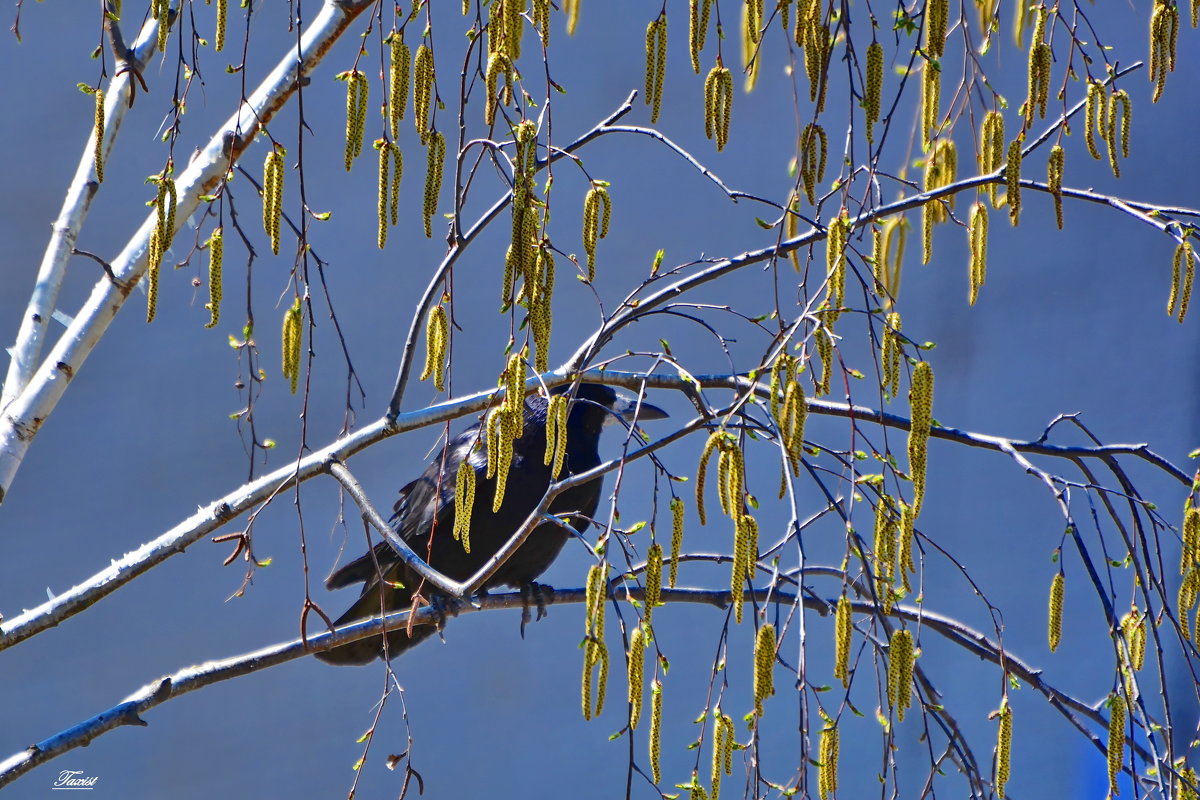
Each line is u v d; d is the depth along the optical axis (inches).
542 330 239.1
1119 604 805.9
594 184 249.4
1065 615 799.1
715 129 259.4
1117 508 824.9
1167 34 276.1
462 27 665.6
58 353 346.0
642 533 691.4
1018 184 261.9
